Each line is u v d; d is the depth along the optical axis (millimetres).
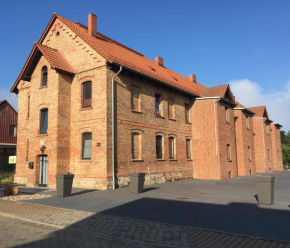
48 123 17828
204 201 11695
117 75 17641
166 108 22078
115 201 11961
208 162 23969
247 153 30469
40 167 18422
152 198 12648
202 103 24922
